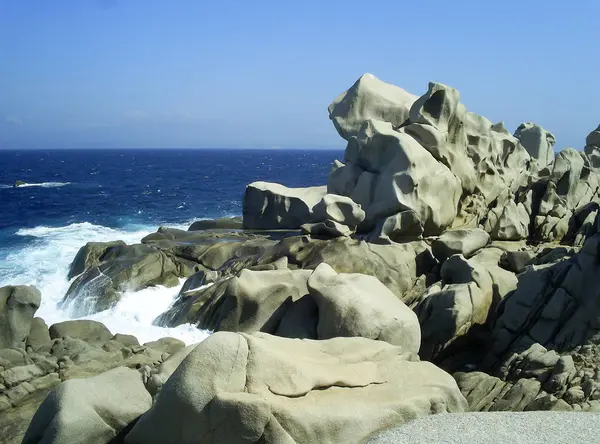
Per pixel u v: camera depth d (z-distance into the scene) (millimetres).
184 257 19672
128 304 17922
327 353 9664
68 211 44344
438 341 14273
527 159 25438
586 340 12789
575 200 22859
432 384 9820
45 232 32125
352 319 12344
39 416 8695
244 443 7859
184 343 14578
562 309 13352
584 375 11578
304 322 14023
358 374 9328
